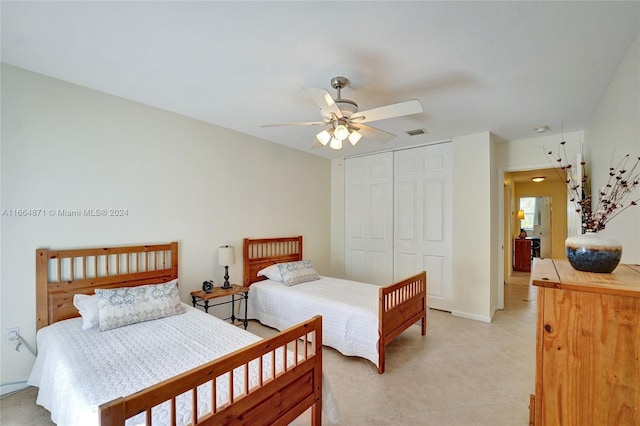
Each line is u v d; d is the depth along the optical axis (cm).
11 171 220
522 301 470
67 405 147
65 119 243
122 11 156
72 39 184
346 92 252
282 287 356
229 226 366
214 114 315
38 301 228
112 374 161
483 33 172
